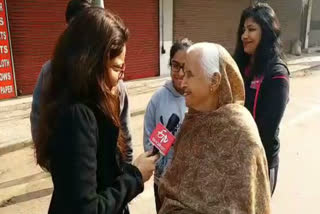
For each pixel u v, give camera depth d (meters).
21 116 6.07
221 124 1.31
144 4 9.32
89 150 1.07
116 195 1.18
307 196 3.50
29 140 4.95
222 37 12.09
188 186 1.35
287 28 15.04
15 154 4.64
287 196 3.50
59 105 1.10
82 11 1.19
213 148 1.31
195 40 11.13
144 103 7.24
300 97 7.84
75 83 1.11
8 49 6.90
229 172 1.26
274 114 1.94
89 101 1.13
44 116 1.13
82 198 1.03
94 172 1.09
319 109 6.84
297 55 15.04
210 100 1.38
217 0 11.45
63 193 1.03
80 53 1.11
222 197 1.27
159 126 1.53
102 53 1.13
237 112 1.32
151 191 3.62
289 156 4.52
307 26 15.92
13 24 6.93
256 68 2.03
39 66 7.53
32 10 7.16
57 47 1.17
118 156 1.33
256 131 1.31
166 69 10.40
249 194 1.23
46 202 3.41
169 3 9.92
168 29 10.12
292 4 14.97
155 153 1.49
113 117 1.20
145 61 9.80
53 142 1.07
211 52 1.32
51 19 7.50
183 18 10.53
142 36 9.52
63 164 1.04
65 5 7.64
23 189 3.65
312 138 5.21
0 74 6.87
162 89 2.14
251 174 1.24
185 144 1.41
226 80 1.34
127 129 2.12
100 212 1.09
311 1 15.73
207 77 1.32
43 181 3.85
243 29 2.13
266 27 1.98
